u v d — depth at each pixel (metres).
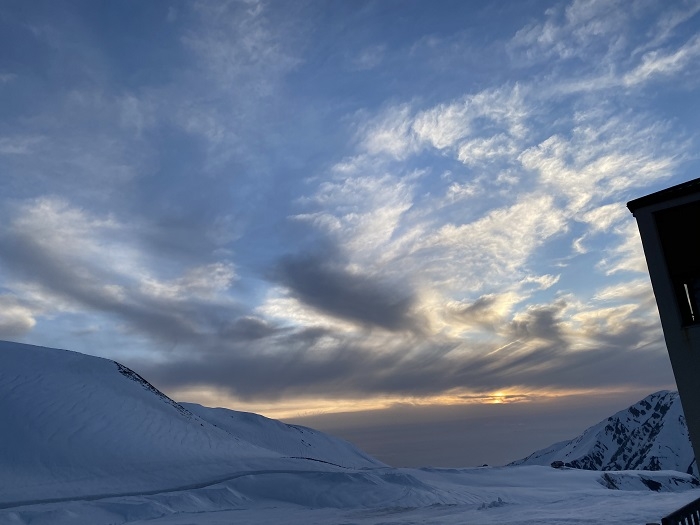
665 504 27.33
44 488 56.19
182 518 38.97
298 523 33.50
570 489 73.75
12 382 91.31
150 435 83.12
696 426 12.32
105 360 115.62
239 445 95.38
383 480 54.09
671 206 13.27
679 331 12.77
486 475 83.62
